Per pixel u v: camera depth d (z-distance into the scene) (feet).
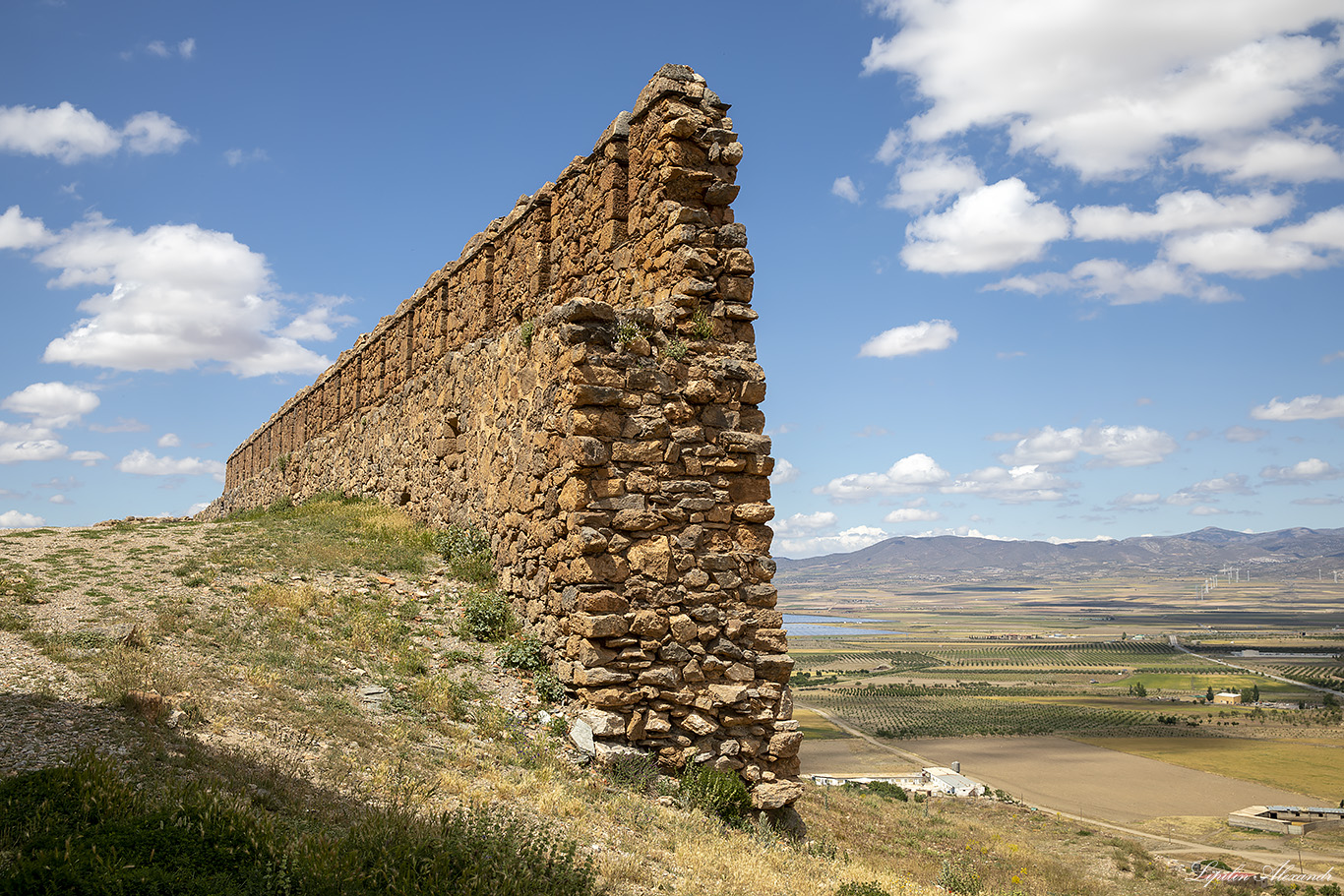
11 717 26.03
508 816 26.13
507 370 54.24
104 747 24.90
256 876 18.28
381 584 52.90
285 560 56.08
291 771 26.14
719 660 42.22
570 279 56.75
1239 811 188.14
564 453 42.73
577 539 41.16
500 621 48.32
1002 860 59.26
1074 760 278.46
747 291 46.50
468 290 71.15
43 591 43.60
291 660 38.29
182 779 23.53
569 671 41.57
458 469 64.64
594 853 26.48
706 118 47.65
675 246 45.85
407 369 82.84
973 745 314.35
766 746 42.37
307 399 120.88
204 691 31.91
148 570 50.55
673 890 25.41
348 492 98.27
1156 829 167.22
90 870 16.71
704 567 42.96
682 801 37.86
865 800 80.38
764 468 45.09
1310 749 312.91
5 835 18.20
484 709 39.27
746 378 45.73
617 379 42.68
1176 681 604.49
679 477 43.60
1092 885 57.47
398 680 39.81
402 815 22.80
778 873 30.78
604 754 38.09
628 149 51.57
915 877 41.96
